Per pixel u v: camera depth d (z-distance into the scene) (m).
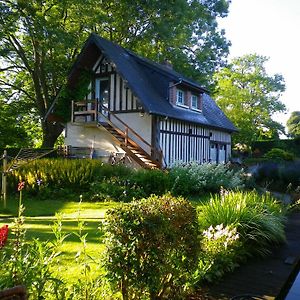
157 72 19.80
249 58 42.53
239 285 4.40
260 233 5.86
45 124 24.48
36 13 19.27
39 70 24.02
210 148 22.61
